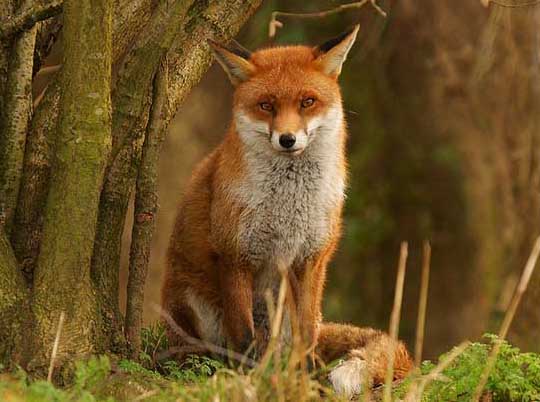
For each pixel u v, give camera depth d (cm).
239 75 1168
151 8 1162
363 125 2800
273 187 1153
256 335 1220
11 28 1042
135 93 1077
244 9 1211
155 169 1102
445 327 2638
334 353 1251
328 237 1186
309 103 1140
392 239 2780
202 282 1228
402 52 2688
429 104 2694
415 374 970
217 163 1204
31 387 857
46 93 1079
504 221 2514
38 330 987
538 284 2200
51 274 998
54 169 1005
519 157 2475
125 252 2769
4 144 1052
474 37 2630
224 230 1162
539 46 2405
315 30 2592
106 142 1010
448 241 2675
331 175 1171
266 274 1203
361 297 2788
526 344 2184
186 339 1175
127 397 969
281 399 909
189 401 921
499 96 2509
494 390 992
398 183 2769
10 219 1054
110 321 1061
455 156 2653
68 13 998
